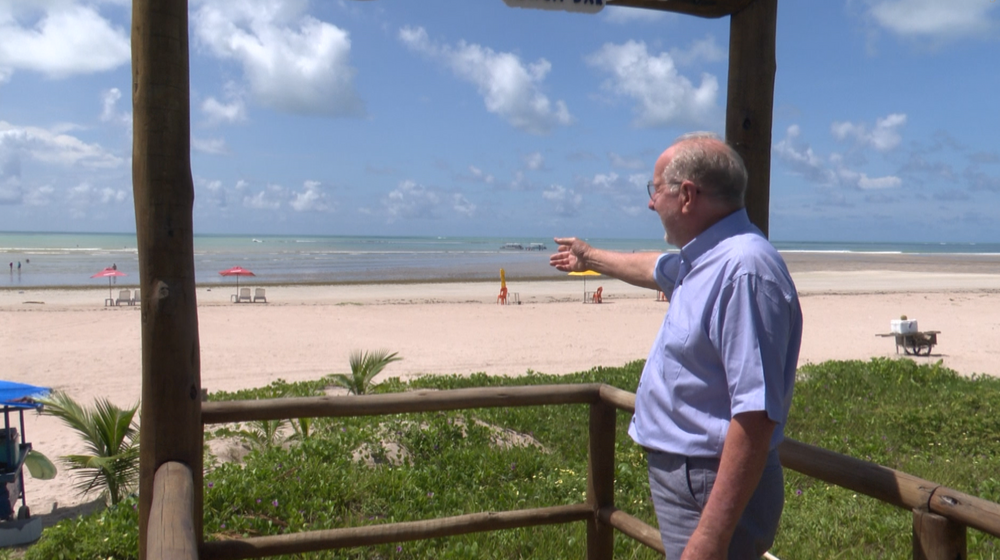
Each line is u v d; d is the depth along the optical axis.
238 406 2.83
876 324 23.05
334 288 38.34
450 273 53.62
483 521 3.16
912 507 2.05
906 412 8.63
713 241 2.14
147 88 2.36
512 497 5.80
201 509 2.59
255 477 5.85
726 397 2.09
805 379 11.28
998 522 1.83
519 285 42.34
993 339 19.84
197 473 2.51
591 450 3.37
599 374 11.94
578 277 49.75
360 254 87.88
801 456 2.41
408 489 5.92
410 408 3.07
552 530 4.90
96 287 36.97
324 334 20.19
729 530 1.94
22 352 16.70
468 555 4.54
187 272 2.45
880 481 2.16
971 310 27.17
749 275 1.98
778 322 1.97
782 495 2.22
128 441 8.38
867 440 7.88
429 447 7.25
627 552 4.55
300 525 5.11
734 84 3.08
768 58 3.03
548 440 7.91
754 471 1.94
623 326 22.53
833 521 5.23
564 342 19.08
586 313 26.16
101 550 4.78
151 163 2.37
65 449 9.49
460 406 3.12
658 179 2.28
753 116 3.04
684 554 1.99
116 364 15.38
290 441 7.75
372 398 3.02
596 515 3.36
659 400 2.22
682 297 2.15
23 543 6.90
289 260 69.56
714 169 2.15
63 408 7.43
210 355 16.66
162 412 2.44
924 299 31.64
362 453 7.03
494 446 7.42
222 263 61.69
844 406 9.50
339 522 5.21
